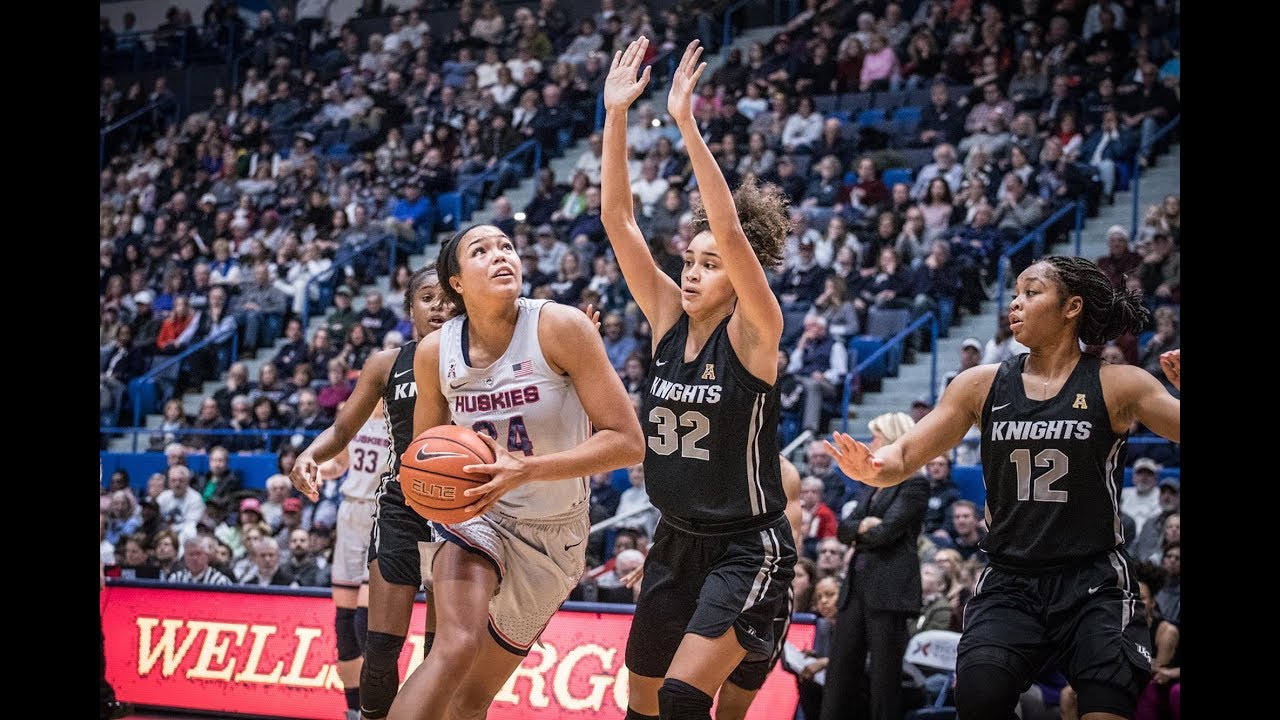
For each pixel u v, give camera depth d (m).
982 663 3.44
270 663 7.25
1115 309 3.59
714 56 16.20
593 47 16.55
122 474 11.48
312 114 17.59
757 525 3.69
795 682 6.15
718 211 3.49
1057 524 3.50
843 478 8.81
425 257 14.72
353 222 15.15
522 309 3.67
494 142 15.47
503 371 3.64
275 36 19.19
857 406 10.35
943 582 6.78
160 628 7.62
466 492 3.31
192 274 15.62
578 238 12.87
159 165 17.66
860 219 12.03
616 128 3.94
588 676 6.49
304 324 14.17
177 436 12.67
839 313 10.80
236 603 7.50
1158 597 6.75
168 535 9.21
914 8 14.81
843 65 14.41
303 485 4.76
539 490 3.70
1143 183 11.95
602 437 3.56
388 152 16.00
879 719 5.35
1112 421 3.50
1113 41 13.04
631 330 11.41
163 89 19.03
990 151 12.45
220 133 17.72
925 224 11.70
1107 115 12.08
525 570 3.73
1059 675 5.76
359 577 5.73
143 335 14.84
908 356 10.77
